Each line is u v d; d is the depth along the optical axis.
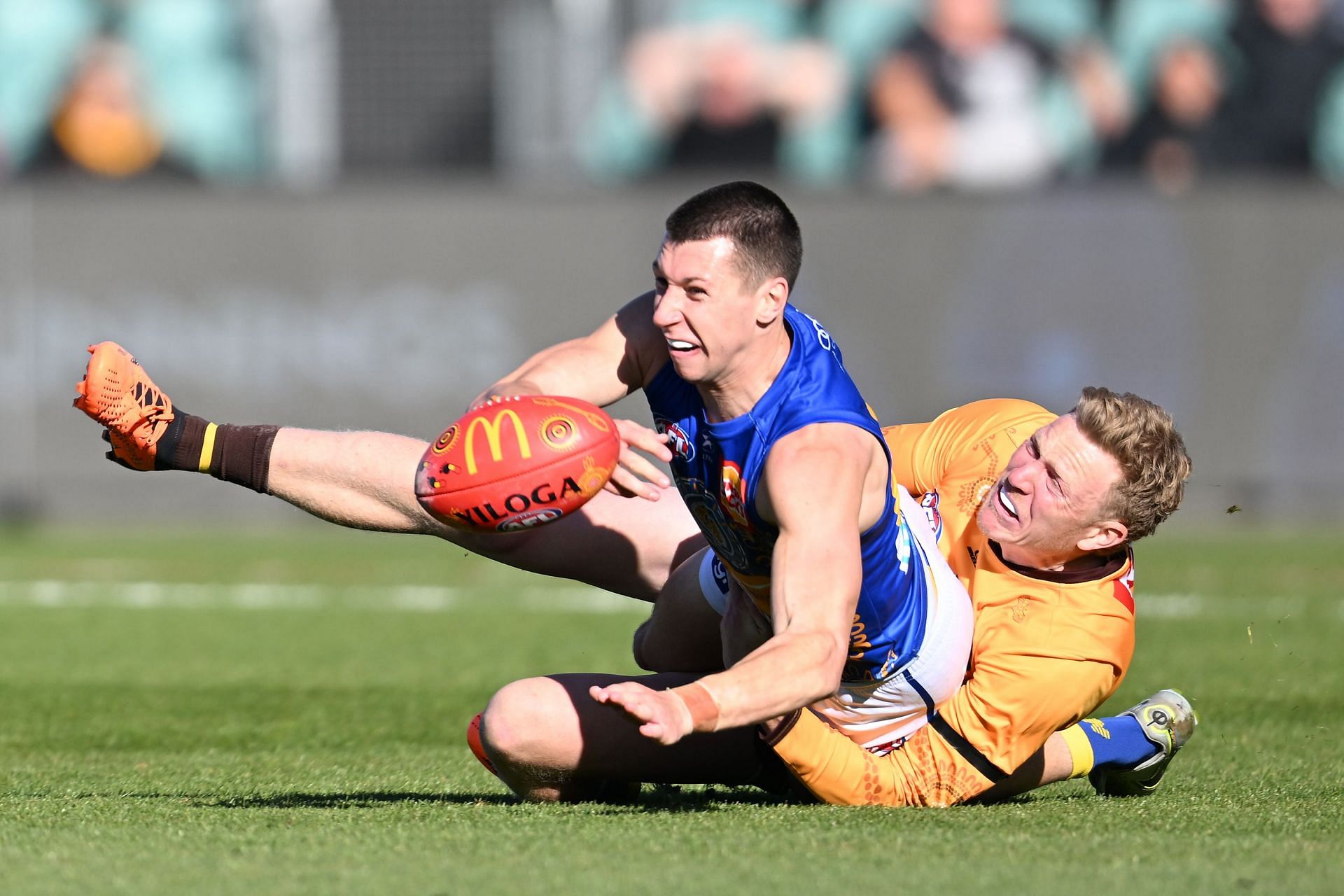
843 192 46.34
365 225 46.03
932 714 13.01
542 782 13.27
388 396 46.09
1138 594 33.12
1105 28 55.88
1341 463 46.00
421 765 16.55
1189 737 14.40
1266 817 12.53
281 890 9.58
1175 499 12.77
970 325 46.28
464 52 55.06
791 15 55.91
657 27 55.66
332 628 29.38
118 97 56.25
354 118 55.53
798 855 10.51
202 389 45.84
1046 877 9.95
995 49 55.81
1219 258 45.84
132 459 14.17
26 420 46.22
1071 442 12.64
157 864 10.32
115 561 39.47
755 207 11.41
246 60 55.69
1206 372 46.00
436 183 46.28
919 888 9.61
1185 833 11.58
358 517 14.25
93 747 17.86
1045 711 12.75
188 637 28.08
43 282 45.84
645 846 10.80
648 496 11.73
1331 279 45.81
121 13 56.06
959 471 14.48
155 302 45.84
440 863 10.27
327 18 55.34
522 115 55.25
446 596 34.28
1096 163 56.28
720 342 11.45
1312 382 45.91
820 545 10.94
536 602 33.44
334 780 15.45
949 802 12.87
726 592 14.09
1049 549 12.85
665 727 9.88
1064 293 46.16
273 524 48.81
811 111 56.22
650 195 46.38
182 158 56.31
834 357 12.00
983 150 56.06
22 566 38.12
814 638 10.55
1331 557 38.94
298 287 45.91
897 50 55.91
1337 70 56.16
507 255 46.25
